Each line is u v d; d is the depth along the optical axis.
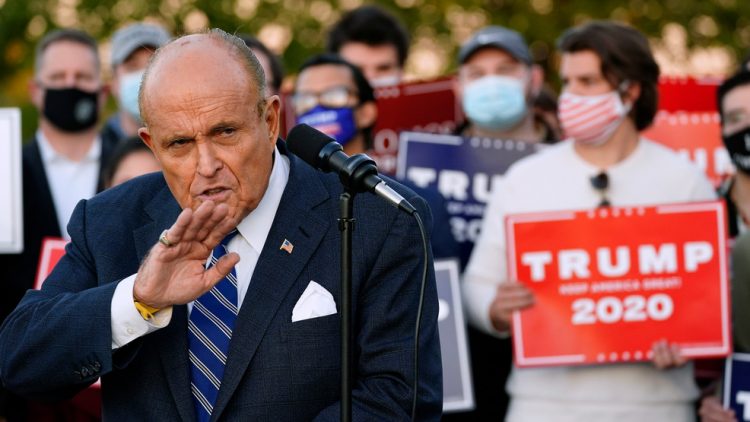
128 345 4.36
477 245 7.56
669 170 7.29
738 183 7.70
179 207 4.64
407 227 4.63
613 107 7.21
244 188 4.23
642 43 7.35
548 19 16.59
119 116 9.53
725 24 17.09
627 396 6.92
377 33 10.00
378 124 9.32
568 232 6.93
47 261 6.80
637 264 6.88
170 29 16.14
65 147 8.65
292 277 4.48
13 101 16.98
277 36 16.47
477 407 7.91
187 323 4.52
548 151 7.55
